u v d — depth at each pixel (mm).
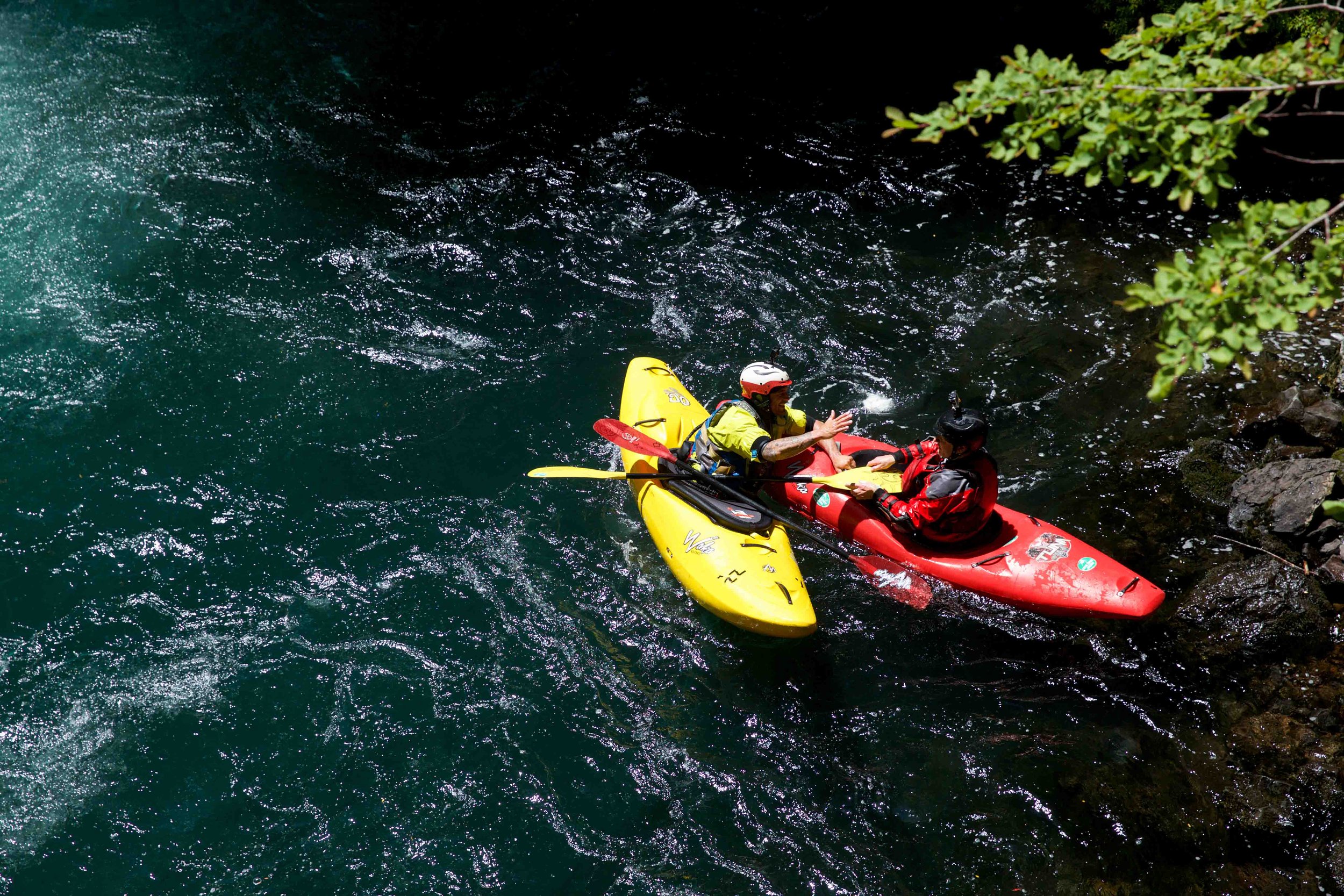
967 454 4598
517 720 4531
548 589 5145
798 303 7207
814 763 4332
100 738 4441
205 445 5949
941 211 8203
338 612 5016
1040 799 4117
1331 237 2676
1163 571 5051
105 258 7391
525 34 10656
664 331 6973
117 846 4059
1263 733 4285
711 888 3887
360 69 9953
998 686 4605
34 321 6785
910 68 10156
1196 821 3996
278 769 4336
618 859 3998
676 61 10305
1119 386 6316
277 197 8164
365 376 6512
